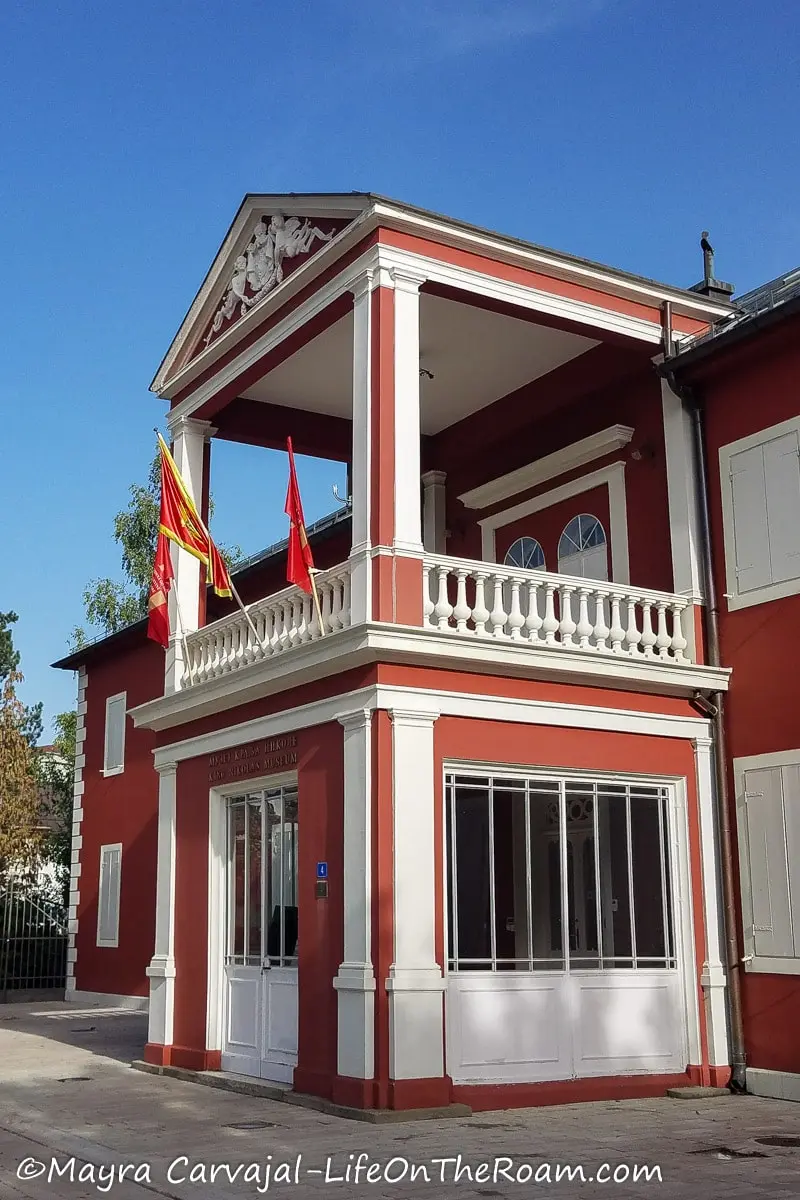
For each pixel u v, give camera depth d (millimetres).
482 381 14938
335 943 10523
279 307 12820
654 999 11477
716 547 12602
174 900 13602
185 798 13656
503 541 15477
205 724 13242
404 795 10250
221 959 12742
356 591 10781
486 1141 8797
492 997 10555
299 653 11141
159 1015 13445
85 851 24172
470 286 11719
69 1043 16281
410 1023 9859
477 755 10812
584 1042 10984
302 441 15516
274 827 12117
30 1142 9188
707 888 11922
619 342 12898
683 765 12094
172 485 13039
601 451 13898
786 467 11930
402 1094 9727
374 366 11109
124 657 23625
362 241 11539
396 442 10984
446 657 10633
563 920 11102
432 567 10930
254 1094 11266
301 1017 10875
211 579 13414
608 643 11945
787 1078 11078
